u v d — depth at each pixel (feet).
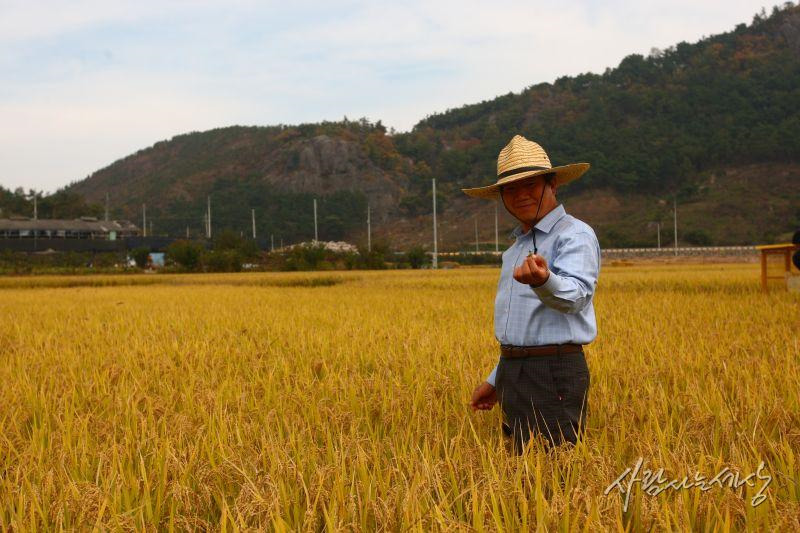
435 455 10.75
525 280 9.16
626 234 348.59
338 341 25.62
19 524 8.62
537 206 10.93
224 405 15.19
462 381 16.19
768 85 530.27
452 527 7.60
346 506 8.57
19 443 12.82
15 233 292.61
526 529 7.64
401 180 535.19
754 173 411.75
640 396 14.87
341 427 12.55
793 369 16.58
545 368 10.63
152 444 12.05
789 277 49.93
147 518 9.16
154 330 32.63
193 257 184.24
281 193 530.68
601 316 34.12
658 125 506.07
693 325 28.66
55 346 27.25
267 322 35.32
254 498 8.35
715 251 246.06
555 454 9.63
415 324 31.30
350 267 192.75
